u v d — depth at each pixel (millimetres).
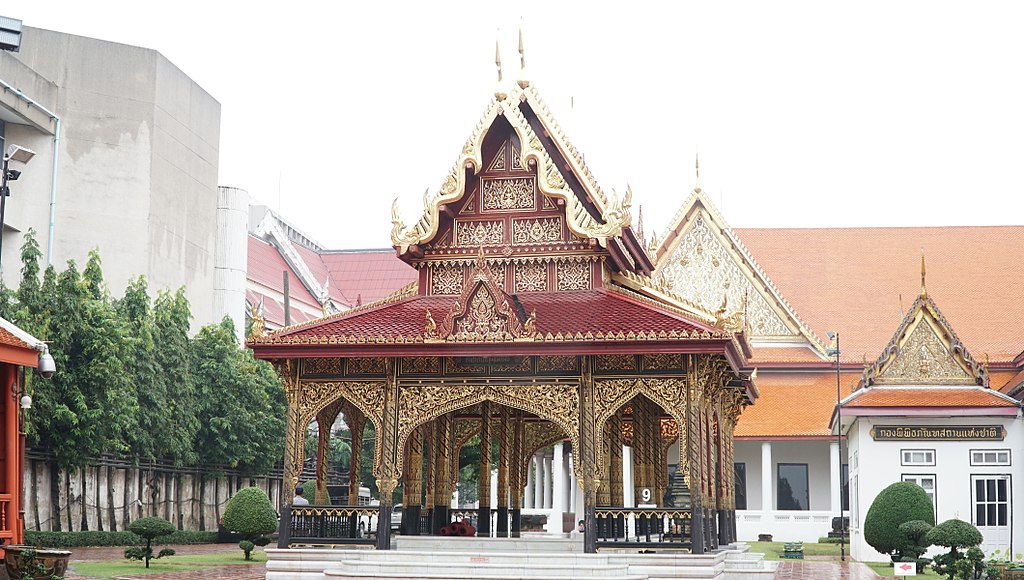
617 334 24234
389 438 25625
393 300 27750
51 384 41344
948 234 74188
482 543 25828
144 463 49344
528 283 27234
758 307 66875
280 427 56281
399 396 25828
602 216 27578
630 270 28859
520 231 27406
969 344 68188
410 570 23828
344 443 69375
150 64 67000
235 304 81188
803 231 75562
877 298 71625
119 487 47438
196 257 73312
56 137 59188
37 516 41500
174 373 50312
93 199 63938
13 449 25516
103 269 63500
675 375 24719
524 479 32906
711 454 27297
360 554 24781
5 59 55000
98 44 65188
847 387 65375
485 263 26781
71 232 63031
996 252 72875
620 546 24484
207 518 55000
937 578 32469
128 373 46031
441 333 24906
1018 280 71250
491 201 27656
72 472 42875
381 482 25594
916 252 73688
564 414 25109
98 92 64875
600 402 25031
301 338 25562
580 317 25406
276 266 114062
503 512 30359
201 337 55750
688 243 66500
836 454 61594
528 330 24578
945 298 71000
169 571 31641
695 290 66062
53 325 41844
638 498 30188
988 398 42656
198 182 73750
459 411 31875
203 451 53875
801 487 64250
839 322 70562
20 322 40031
